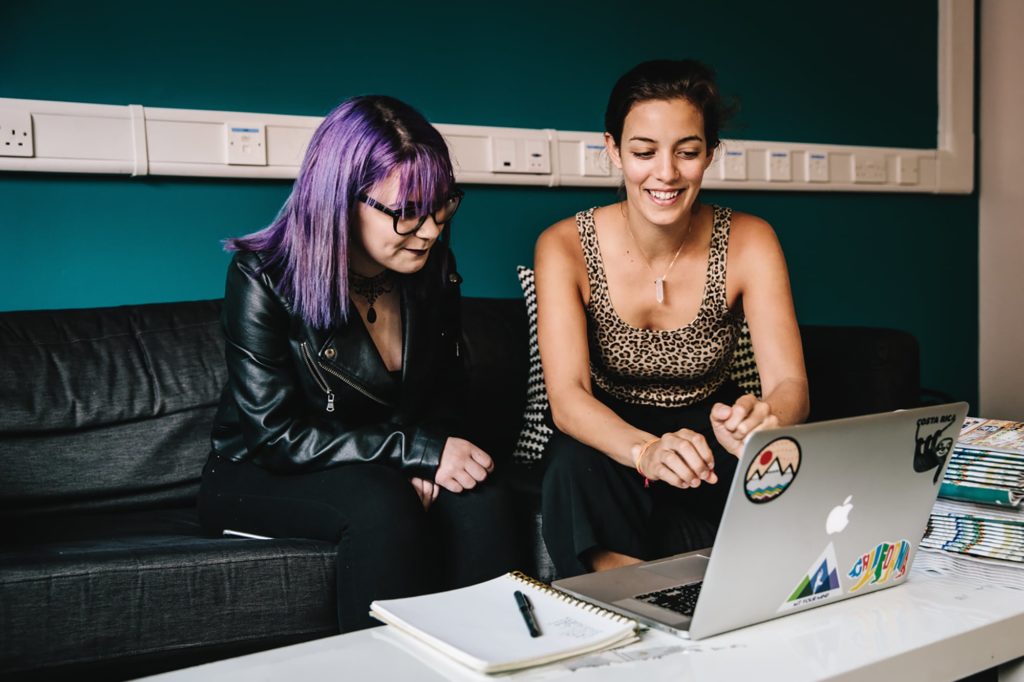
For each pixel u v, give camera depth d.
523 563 1.68
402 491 1.45
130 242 2.14
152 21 2.14
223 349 2.01
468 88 2.54
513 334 2.26
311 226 1.54
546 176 2.61
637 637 0.95
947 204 3.47
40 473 1.80
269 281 1.58
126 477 1.87
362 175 1.50
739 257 1.74
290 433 1.55
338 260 1.54
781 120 3.08
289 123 2.26
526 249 2.64
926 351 3.45
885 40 3.29
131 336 1.96
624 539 1.49
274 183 2.30
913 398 2.17
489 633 0.94
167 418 1.92
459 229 2.54
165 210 2.17
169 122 2.12
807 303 3.16
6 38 1.99
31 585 1.29
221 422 1.70
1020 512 1.20
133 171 2.09
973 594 1.07
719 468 1.70
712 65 2.94
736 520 0.92
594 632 0.94
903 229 3.37
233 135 2.19
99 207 2.10
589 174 2.67
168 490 1.92
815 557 1.00
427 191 1.51
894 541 1.08
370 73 2.41
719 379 1.87
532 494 1.71
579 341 1.69
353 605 1.41
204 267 2.22
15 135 1.96
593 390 1.85
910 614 1.00
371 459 1.53
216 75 2.22
